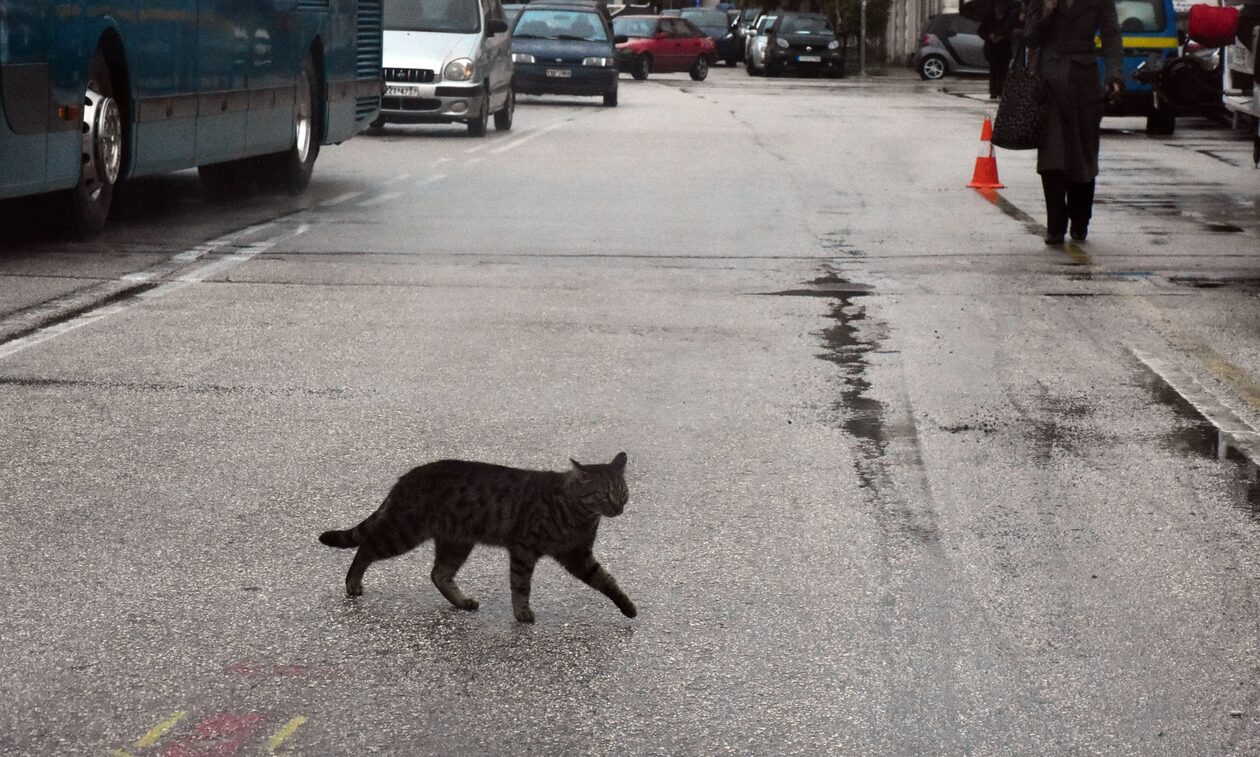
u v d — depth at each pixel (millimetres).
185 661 5871
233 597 6539
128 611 6355
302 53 22047
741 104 47219
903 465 8602
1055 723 5422
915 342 11844
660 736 5297
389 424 9336
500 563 7051
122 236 17094
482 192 22234
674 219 19141
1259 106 23109
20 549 7047
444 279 14484
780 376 10703
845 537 7391
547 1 51438
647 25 67188
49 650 5941
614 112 43062
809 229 18328
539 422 9430
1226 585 6805
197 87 18422
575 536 6223
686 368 10914
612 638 6172
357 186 23188
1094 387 10469
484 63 33594
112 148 16734
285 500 7844
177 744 5180
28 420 9258
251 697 5566
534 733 5312
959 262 15859
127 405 9656
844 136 33594
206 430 9125
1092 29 16703
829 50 70562
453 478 6410
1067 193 17406
